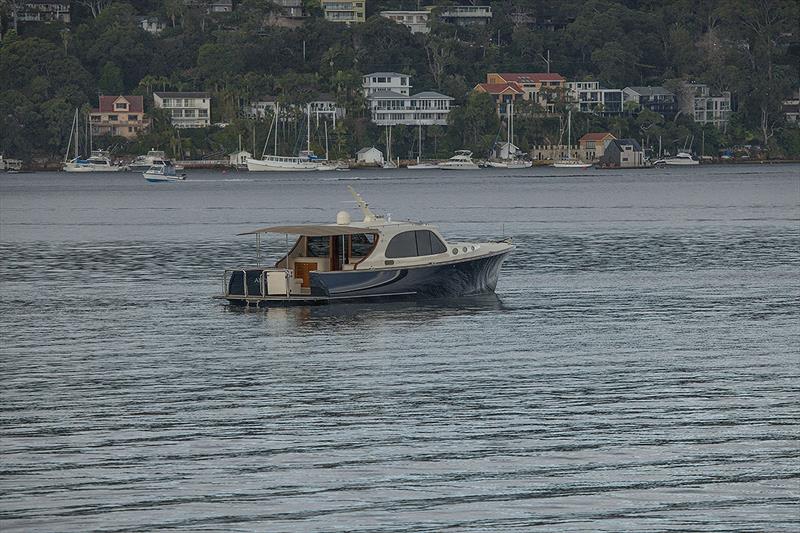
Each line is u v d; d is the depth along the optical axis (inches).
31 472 3503.9
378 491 3321.9
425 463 3553.2
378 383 4596.5
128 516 3157.0
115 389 4559.5
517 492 3304.6
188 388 4564.5
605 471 3464.6
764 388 4431.6
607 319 6063.0
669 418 4015.8
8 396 4451.3
